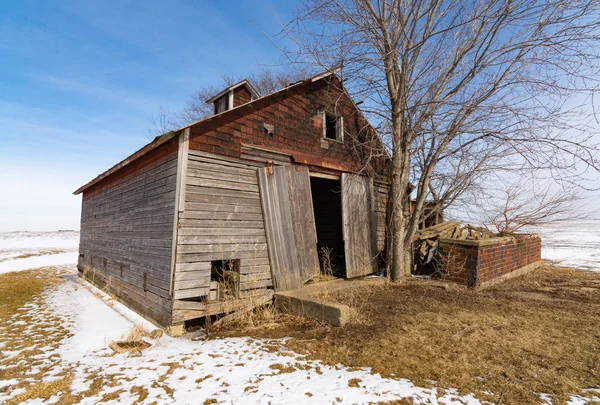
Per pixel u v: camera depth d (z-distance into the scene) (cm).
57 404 316
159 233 653
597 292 800
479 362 389
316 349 445
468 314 584
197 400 317
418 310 612
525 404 298
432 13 809
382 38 852
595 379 346
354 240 916
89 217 1243
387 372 368
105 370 402
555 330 502
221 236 645
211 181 641
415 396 313
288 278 738
